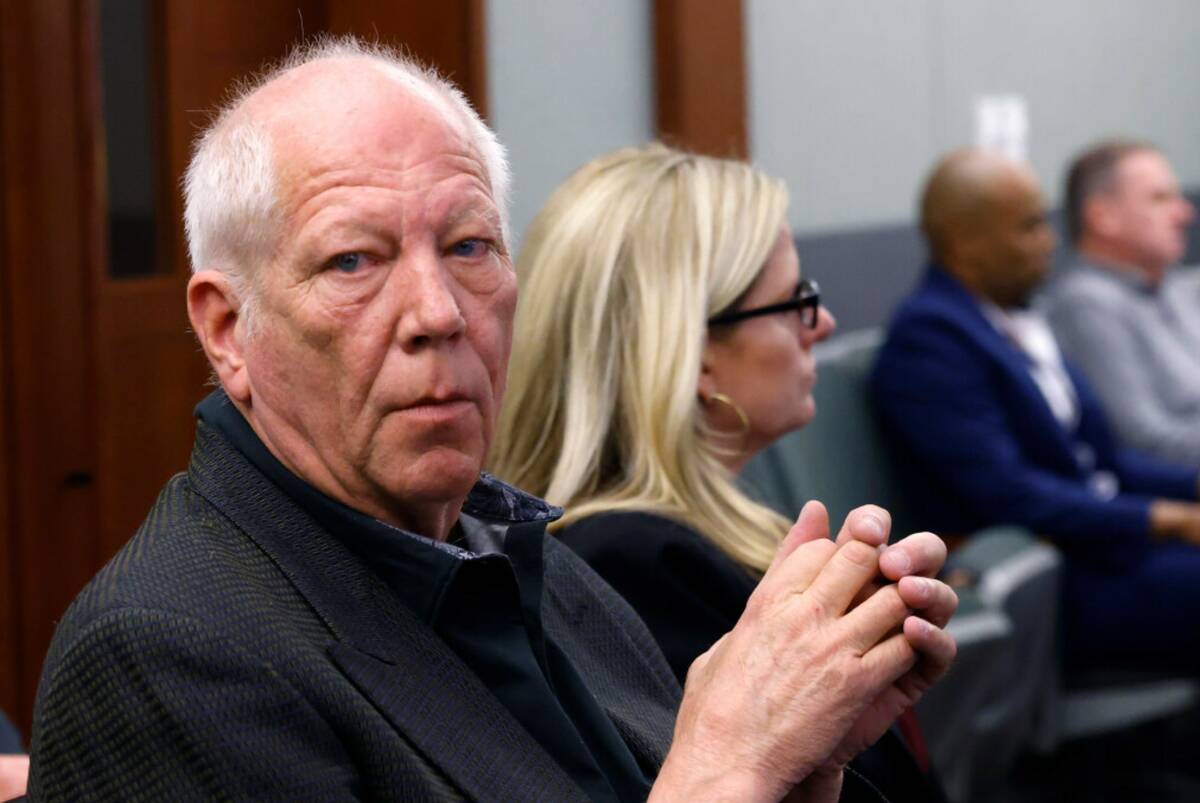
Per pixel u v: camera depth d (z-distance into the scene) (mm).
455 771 1454
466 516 1750
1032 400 4668
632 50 4555
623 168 2531
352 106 1516
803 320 2529
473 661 1574
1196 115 7355
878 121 5691
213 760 1338
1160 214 5578
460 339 1515
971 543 4066
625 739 1761
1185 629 4508
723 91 4711
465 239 1529
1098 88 6789
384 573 1550
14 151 3521
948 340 4605
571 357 2412
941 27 5969
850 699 1492
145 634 1356
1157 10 7090
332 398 1507
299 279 1492
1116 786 4797
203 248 1556
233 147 1529
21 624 3598
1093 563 4555
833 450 4305
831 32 5457
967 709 3521
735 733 1496
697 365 2395
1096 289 5527
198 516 1528
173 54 3738
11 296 3549
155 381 3777
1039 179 6500
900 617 1515
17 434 3572
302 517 1537
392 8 4016
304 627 1466
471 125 1602
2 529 3561
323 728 1401
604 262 2426
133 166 3717
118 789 1339
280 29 3928
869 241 5613
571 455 2367
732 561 2322
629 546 2232
